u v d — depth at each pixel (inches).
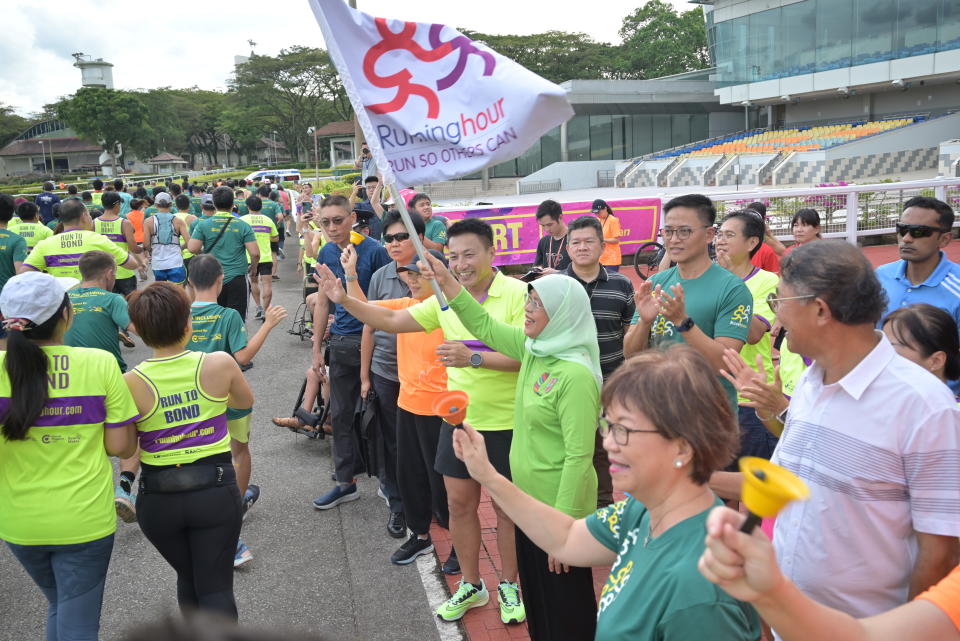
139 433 127.1
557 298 113.7
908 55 1357.0
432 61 136.0
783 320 83.4
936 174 1368.1
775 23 1545.3
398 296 191.3
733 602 60.7
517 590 153.1
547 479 119.7
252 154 4180.6
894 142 1378.0
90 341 200.1
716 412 65.8
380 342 188.7
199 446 127.3
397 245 175.8
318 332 247.8
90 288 201.2
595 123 1694.1
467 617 153.7
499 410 141.6
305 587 168.7
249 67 3105.3
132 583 173.5
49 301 115.0
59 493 116.7
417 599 162.6
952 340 100.7
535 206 523.2
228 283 360.8
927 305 103.2
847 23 1430.9
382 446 194.4
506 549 151.9
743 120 1827.0
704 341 131.0
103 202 382.6
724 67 1672.0
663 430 64.7
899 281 161.2
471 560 153.5
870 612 80.7
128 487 183.2
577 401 112.8
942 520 75.0
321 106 3292.3
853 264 79.4
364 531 195.5
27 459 116.0
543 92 133.4
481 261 144.2
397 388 189.2
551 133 1694.1
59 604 120.5
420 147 138.1
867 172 1366.9
